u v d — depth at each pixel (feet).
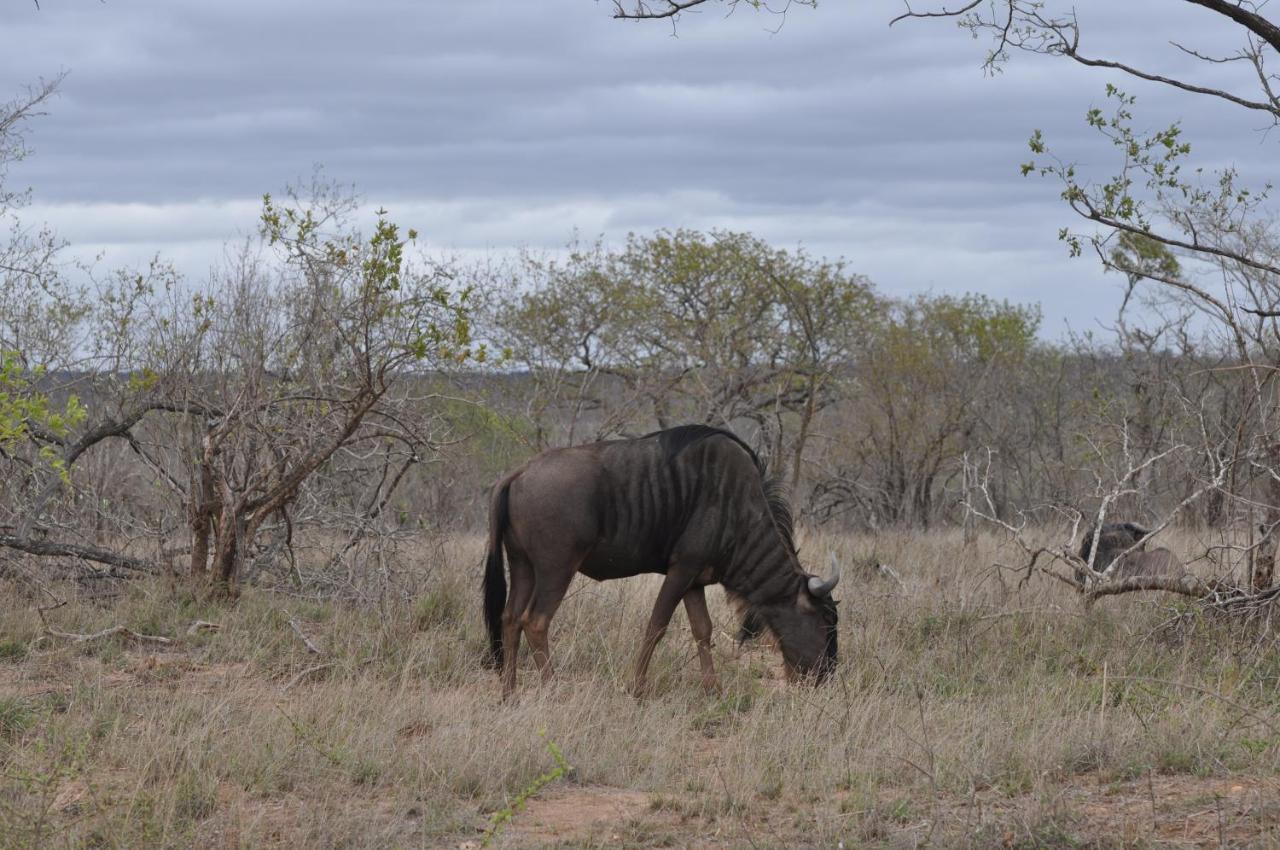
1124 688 30.81
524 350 86.17
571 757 26.27
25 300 47.80
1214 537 53.06
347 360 42.93
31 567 42.06
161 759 24.76
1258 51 35.14
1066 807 21.43
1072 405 89.45
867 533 77.82
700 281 90.79
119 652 36.35
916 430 88.17
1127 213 36.11
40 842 20.31
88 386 48.60
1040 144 36.24
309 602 42.63
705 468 33.63
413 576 43.60
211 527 44.70
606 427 81.20
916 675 34.14
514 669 32.94
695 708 32.24
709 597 44.32
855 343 91.56
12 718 27.81
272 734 26.89
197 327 43.96
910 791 24.16
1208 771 24.35
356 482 49.49
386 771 25.25
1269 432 39.40
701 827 22.79
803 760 26.37
